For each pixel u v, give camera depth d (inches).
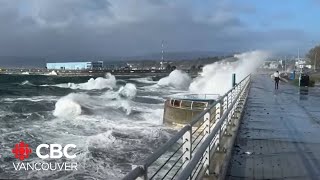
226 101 505.4
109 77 3518.7
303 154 398.6
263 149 417.7
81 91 2310.5
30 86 2650.1
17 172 517.3
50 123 933.8
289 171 336.5
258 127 556.4
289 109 782.5
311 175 326.0
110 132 766.5
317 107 823.1
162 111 1124.5
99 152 628.4
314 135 502.9
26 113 1104.8
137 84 3073.3
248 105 844.6
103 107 1202.0
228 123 464.4
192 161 179.5
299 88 1470.2
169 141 166.6
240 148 419.2
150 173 428.5
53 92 2170.3
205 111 273.3
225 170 300.0
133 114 1115.3
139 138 758.5
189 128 211.8
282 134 507.2
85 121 963.3
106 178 499.8
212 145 321.1
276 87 1433.3
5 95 1856.5
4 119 981.2
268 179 313.0
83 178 498.0
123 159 597.9
